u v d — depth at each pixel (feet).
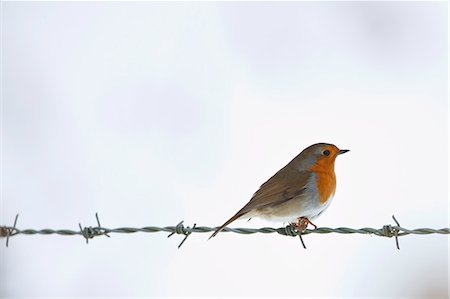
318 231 31.83
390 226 30.42
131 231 31.78
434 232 29.76
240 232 32.50
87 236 31.94
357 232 31.12
